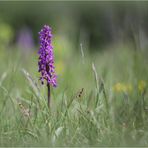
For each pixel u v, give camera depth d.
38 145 7.65
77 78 14.14
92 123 8.33
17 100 9.90
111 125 8.67
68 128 8.27
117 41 19.48
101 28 32.81
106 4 34.47
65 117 8.46
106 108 9.20
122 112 9.45
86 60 16.92
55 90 11.83
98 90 8.91
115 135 8.01
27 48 21.11
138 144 7.65
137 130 8.27
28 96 10.71
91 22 36.44
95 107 8.82
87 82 13.08
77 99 9.19
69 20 31.62
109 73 12.63
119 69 14.03
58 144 7.69
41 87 10.52
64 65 17.19
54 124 8.23
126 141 7.74
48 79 8.55
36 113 8.64
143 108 9.24
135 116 9.12
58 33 27.02
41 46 8.46
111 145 7.64
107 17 28.06
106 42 27.78
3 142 7.90
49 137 7.93
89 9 37.25
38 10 40.12
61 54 19.77
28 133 8.05
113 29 20.44
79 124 8.41
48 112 8.53
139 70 11.77
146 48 12.98
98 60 17.80
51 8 39.75
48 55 8.46
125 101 9.76
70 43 21.95
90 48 31.38
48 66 8.53
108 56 18.03
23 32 22.44
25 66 15.67
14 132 8.23
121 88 10.95
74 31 29.48
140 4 21.09
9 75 11.73
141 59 12.12
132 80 11.70
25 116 8.89
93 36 32.59
